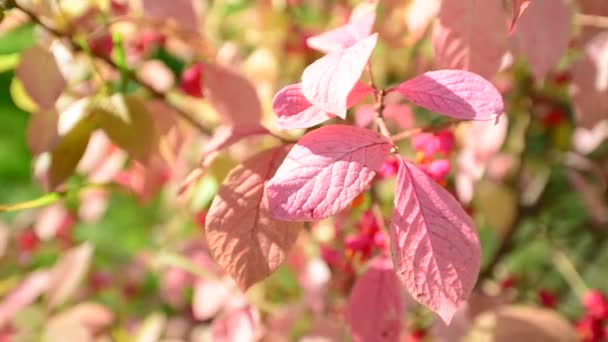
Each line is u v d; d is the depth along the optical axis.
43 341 0.94
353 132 0.54
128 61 0.93
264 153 0.60
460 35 0.62
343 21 0.90
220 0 1.10
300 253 0.92
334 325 0.77
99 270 1.21
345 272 0.79
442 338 0.80
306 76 0.54
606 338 0.85
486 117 0.54
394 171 0.65
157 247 1.25
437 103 0.55
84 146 0.73
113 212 1.41
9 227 1.20
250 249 0.58
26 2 0.76
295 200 0.52
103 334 0.95
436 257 0.53
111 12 0.83
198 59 0.83
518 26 0.64
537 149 1.15
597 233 1.20
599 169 1.07
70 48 0.74
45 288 0.94
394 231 0.54
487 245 1.19
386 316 0.66
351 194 0.52
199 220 0.86
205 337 1.00
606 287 1.32
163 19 0.75
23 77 0.67
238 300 0.81
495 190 1.00
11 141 1.70
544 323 0.80
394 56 1.01
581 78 0.73
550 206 1.17
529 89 0.98
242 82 0.75
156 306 1.21
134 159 0.73
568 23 0.64
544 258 1.28
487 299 0.86
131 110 0.73
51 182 0.73
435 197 0.54
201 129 0.82
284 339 0.83
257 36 1.08
